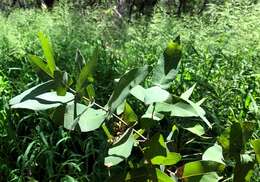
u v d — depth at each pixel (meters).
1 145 4.44
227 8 6.00
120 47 6.24
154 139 1.56
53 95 1.53
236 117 4.16
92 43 6.64
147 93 1.43
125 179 1.61
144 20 7.21
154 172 1.58
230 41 5.38
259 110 4.05
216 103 4.37
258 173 3.26
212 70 5.13
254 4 6.06
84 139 4.33
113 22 7.62
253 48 5.27
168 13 7.45
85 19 7.50
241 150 1.65
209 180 1.62
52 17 7.93
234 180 1.66
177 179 1.65
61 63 5.70
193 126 1.83
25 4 16.28
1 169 4.15
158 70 1.53
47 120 4.35
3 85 5.13
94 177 3.87
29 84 4.98
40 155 4.18
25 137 4.36
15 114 4.64
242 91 4.39
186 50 5.74
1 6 16.70
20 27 8.29
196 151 3.71
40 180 4.17
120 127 1.62
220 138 1.67
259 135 3.81
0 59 6.20
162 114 1.57
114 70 5.45
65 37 6.43
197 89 4.48
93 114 1.52
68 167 4.21
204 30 6.08
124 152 1.48
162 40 6.08
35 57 1.52
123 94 1.47
